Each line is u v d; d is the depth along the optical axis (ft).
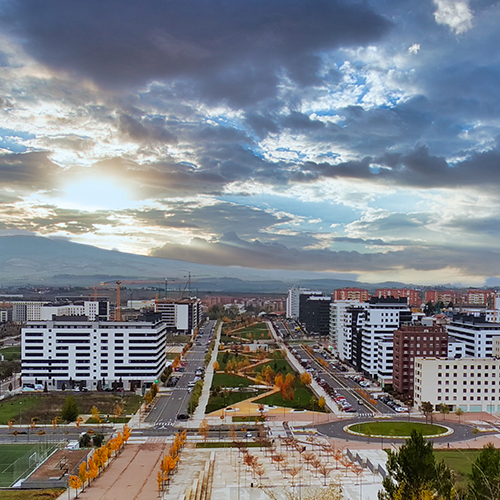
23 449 643.86
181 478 549.54
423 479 363.76
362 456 616.39
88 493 508.94
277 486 521.24
